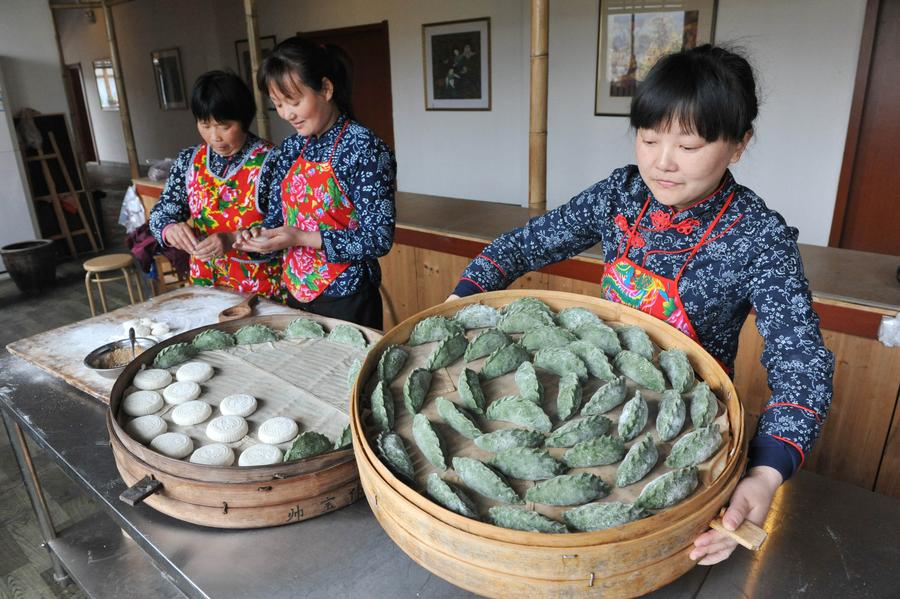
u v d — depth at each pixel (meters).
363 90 5.99
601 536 0.57
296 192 1.54
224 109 1.58
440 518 0.61
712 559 0.63
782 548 0.79
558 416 0.76
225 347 1.21
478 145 5.17
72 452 1.04
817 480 0.92
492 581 0.60
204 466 0.81
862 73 3.18
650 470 0.67
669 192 0.75
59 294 4.36
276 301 1.78
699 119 0.67
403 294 2.69
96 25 9.96
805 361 0.72
